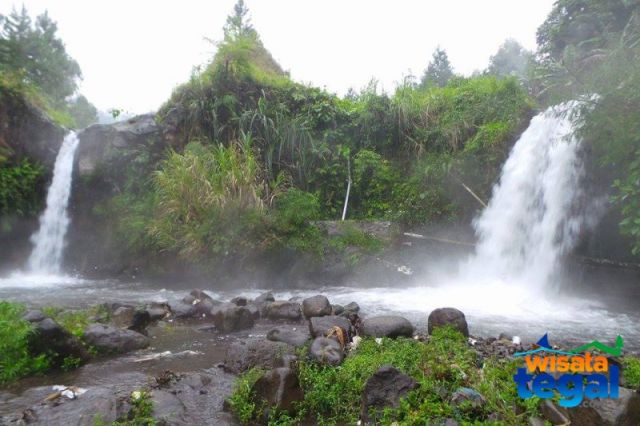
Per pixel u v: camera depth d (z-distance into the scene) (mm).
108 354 4504
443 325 4664
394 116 10984
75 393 3463
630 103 5465
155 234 9172
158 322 5812
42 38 27594
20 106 11570
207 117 11023
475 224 9391
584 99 5867
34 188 11625
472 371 3342
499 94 10477
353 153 11305
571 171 7469
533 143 8477
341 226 9164
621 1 9547
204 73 11500
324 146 11109
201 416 3150
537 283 7684
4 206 10922
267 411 3070
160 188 9852
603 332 5141
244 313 5566
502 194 8906
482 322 5535
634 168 5535
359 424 2988
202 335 5273
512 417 2643
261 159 10734
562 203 7562
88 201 11227
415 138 10898
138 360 4367
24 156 11547
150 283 9094
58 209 11430
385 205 10336
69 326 4949
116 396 3312
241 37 11992
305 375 3512
